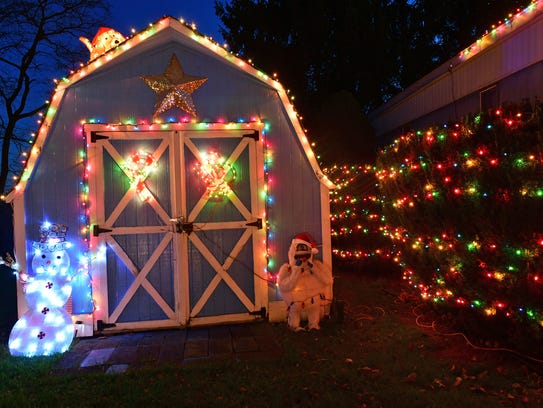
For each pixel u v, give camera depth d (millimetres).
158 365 4688
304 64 16328
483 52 7855
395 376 4395
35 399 3955
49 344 5109
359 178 9766
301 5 16391
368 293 7809
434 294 5988
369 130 11828
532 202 4023
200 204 6090
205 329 5953
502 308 4602
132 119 5918
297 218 6305
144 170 5949
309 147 6223
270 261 6250
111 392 4086
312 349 5129
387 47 16984
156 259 6016
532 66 6590
